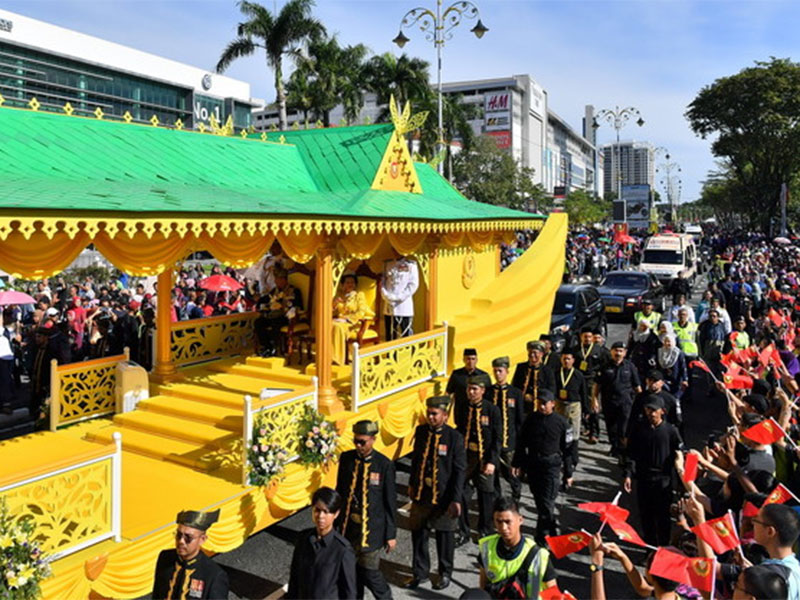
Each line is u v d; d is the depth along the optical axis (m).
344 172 11.17
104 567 5.52
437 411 6.74
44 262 6.40
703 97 63.72
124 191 6.70
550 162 172.75
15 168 6.82
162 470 7.57
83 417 9.38
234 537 6.77
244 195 8.17
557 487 7.52
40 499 5.24
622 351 9.86
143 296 17.78
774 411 7.60
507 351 13.10
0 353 11.98
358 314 11.05
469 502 8.98
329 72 42.38
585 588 6.79
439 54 25.62
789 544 4.04
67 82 65.00
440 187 14.44
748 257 35.03
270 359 10.64
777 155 64.12
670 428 6.99
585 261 38.69
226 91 82.50
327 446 7.71
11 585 4.65
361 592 6.14
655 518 7.03
